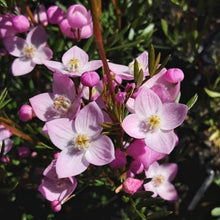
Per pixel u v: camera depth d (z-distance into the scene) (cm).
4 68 22
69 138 16
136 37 23
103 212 26
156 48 25
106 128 16
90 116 16
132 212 18
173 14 28
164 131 16
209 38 28
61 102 17
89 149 16
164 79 16
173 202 26
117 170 19
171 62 26
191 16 27
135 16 23
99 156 16
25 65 20
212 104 26
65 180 17
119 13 22
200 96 26
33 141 18
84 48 21
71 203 25
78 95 17
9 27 19
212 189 27
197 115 25
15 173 22
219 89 25
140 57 18
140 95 16
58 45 21
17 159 22
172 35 27
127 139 18
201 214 27
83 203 26
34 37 20
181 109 16
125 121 16
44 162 21
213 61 27
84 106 16
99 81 17
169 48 24
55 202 17
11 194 22
